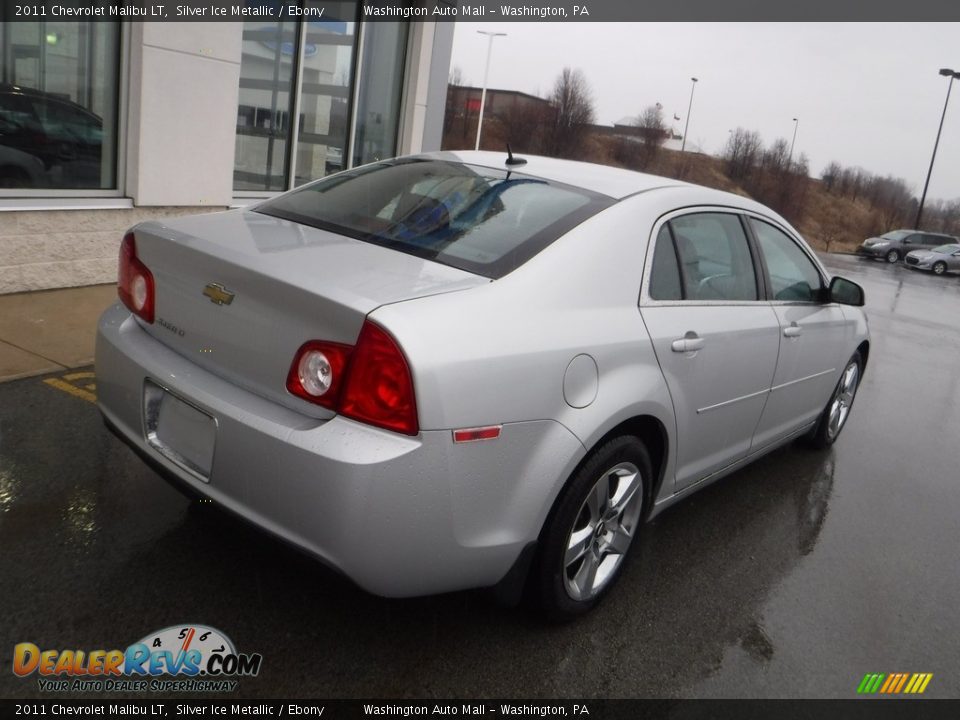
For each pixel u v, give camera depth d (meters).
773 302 3.81
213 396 2.34
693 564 3.45
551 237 2.69
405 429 2.11
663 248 3.04
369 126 9.85
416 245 2.67
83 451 3.64
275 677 2.38
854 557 3.76
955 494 4.81
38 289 6.23
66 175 6.41
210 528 3.13
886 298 17.00
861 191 81.12
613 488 2.82
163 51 6.68
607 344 2.61
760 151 80.12
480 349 2.23
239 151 8.16
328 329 2.18
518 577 2.53
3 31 5.76
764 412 3.84
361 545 2.13
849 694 2.71
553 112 72.81
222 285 2.41
